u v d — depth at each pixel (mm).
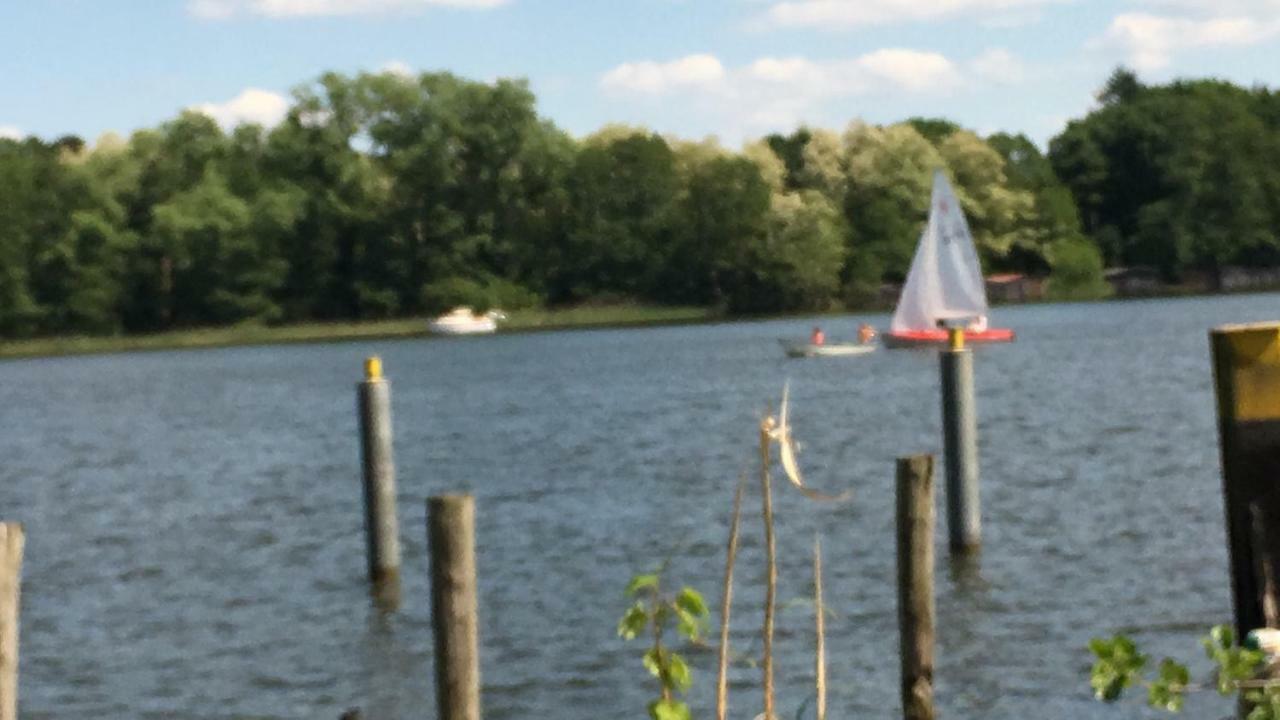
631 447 47688
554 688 20703
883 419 53688
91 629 25281
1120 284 167250
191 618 25750
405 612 25203
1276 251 167875
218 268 143000
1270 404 12461
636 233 149500
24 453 57750
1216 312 131125
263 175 150500
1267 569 12508
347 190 146750
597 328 148125
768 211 145125
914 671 16516
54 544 34062
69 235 140125
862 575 25891
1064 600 23688
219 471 47125
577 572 27609
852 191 151750
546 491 38375
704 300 149375
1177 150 166625
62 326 142375
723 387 71812
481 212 148375
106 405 82375
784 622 22906
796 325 135625
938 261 86625
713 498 35469
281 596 26906
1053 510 31406
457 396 75375
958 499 25969
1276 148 166750
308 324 146625
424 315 146750
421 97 147500
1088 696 19016
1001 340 87750
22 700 21438
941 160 151500
